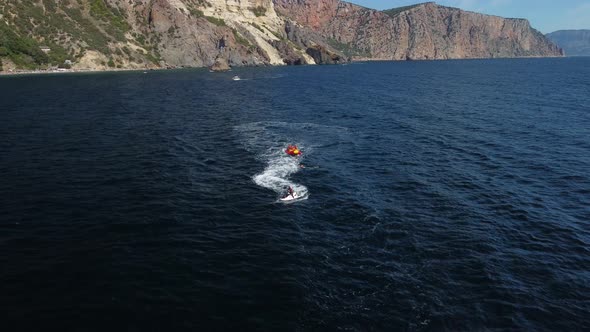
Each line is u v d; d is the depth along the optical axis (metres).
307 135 54.56
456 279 22.12
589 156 45.50
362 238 26.48
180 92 99.38
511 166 42.06
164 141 50.00
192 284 21.28
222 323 18.42
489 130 58.16
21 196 32.19
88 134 52.72
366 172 39.72
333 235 26.88
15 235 25.95
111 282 21.25
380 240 26.23
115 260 23.36
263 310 19.33
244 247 25.23
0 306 19.16
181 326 18.16
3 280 21.16
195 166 40.66
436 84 128.88
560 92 104.06
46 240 25.47
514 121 64.62
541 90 109.25
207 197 32.97
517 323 18.84
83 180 36.06
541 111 73.94
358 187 35.59
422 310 19.48
